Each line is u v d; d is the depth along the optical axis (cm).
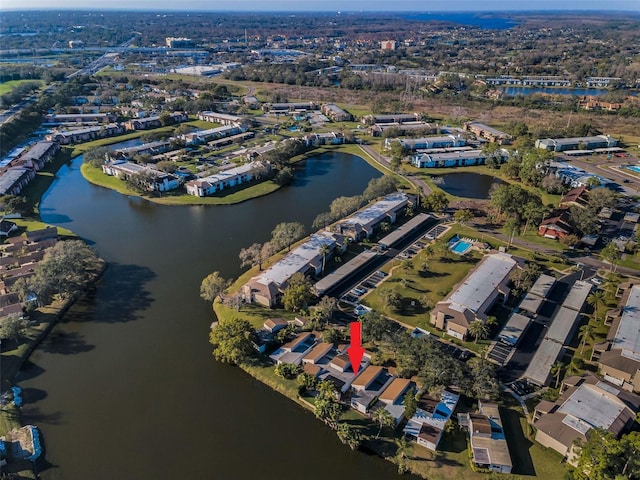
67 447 8612
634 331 10600
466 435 8675
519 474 7906
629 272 13825
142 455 8475
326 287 12900
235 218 17988
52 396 9688
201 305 12631
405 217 17575
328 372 9950
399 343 10262
